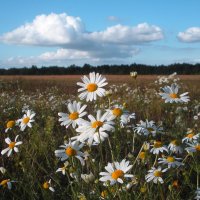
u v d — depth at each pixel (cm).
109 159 509
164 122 810
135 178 343
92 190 354
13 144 425
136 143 564
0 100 1193
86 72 8275
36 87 2436
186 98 362
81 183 369
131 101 1095
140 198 356
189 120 846
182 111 868
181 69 5744
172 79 1232
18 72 8200
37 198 435
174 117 855
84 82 340
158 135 646
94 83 337
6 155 572
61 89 2094
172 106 933
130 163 415
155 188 386
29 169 486
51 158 521
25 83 2623
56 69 8262
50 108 1001
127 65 6812
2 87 2192
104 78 340
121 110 391
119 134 563
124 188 332
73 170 346
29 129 639
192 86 1806
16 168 498
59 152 344
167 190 412
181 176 451
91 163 370
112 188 334
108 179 314
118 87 1597
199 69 5762
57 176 467
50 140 595
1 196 450
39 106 1030
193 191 380
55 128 735
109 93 410
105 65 6931
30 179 457
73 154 341
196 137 451
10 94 1691
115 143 481
